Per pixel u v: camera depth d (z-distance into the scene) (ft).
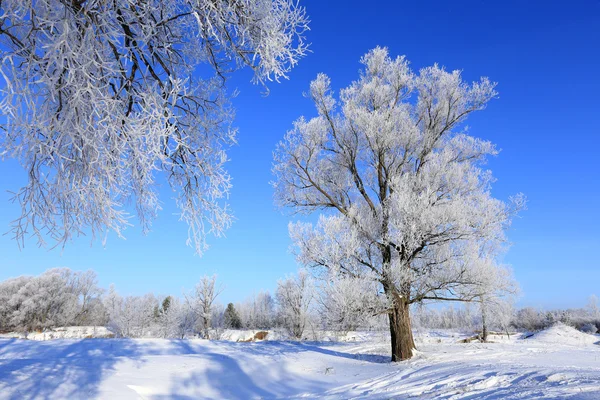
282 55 14.32
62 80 10.71
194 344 59.82
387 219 47.60
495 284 46.34
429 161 50.11
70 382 25.75
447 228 44.32
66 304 178.91
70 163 12.67
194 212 17.01
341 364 47.91
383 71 54.03
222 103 17.21
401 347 48.03
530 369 28.12
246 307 201.57
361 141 52.75
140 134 11.19
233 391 35.24
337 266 44.93
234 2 13.70
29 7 9.77
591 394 16.87
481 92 50.34
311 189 52.75
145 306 119.14
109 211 12.75
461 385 26.04
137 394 27.37
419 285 47.34
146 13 11.92
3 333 167.32
